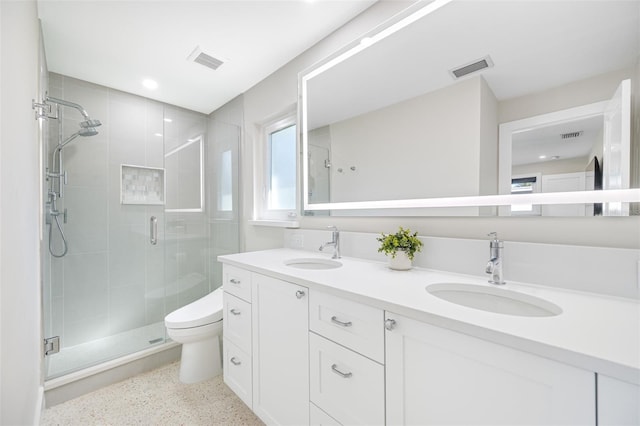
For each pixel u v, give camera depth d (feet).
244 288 4.86
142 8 4.92
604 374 1.68
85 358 6.34
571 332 2.03
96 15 5.06
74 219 7.18
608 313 2.39
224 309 5.46
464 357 2.26
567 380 1.80
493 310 3.23
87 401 5.44
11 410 2.92
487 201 3.73
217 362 6.37
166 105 8.86
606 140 2.93
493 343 2.10
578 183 3.10
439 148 4.18
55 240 6.82
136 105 8.29
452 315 2.35
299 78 6.30
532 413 1.95
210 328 6.02
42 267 5.77
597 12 3.00
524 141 3.45
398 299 2.78
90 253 7.43
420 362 2.52
